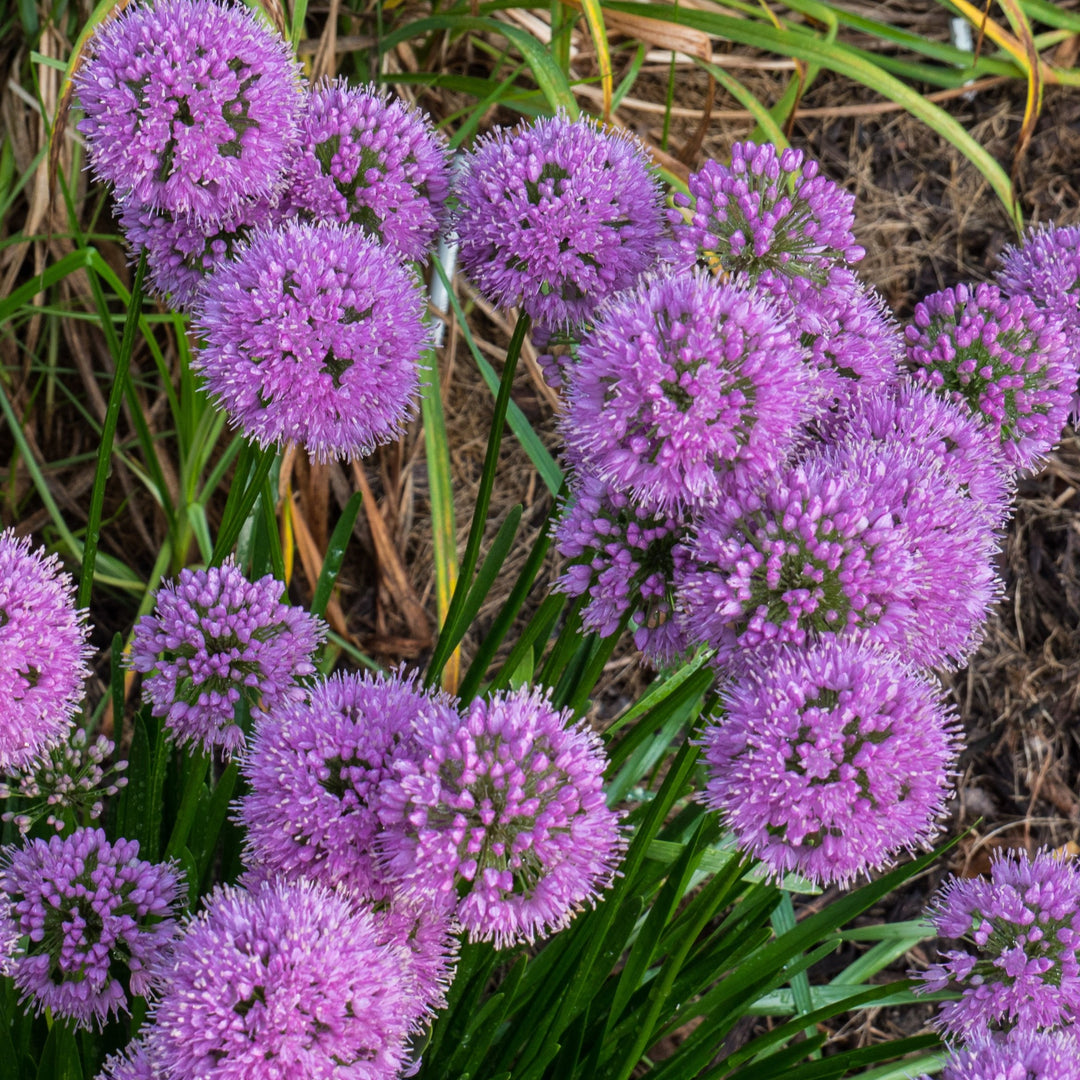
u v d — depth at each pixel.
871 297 0.71
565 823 0.59
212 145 0.65
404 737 0.61
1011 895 0.66
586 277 0.67
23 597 0.62
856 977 0.81
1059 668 0.88
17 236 0.85
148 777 0.69
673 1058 0.69
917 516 0.63
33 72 0.86
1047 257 0.72
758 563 0.62
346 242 0.65
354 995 0.59
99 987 0.63
